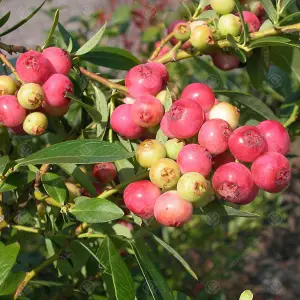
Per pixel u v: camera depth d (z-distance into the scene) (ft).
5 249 0.67
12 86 0.75
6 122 0.74
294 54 0.91
